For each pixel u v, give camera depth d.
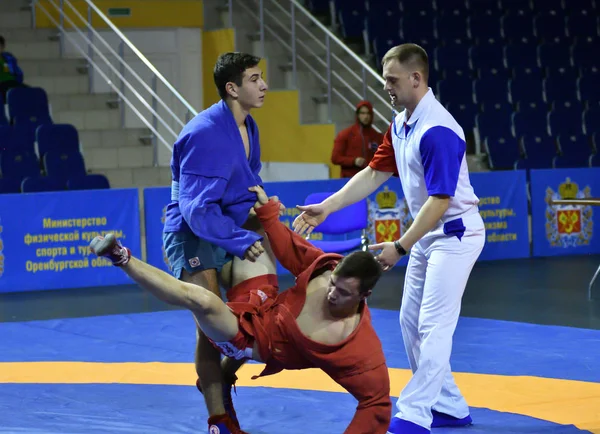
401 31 17.20
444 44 17.31
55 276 11.20
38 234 11.11
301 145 15.61
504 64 17.28
